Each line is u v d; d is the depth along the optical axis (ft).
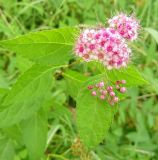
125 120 1.13
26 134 0.70
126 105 1.09
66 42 0.57
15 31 1.03
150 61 1.17
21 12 1.10
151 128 1.13
